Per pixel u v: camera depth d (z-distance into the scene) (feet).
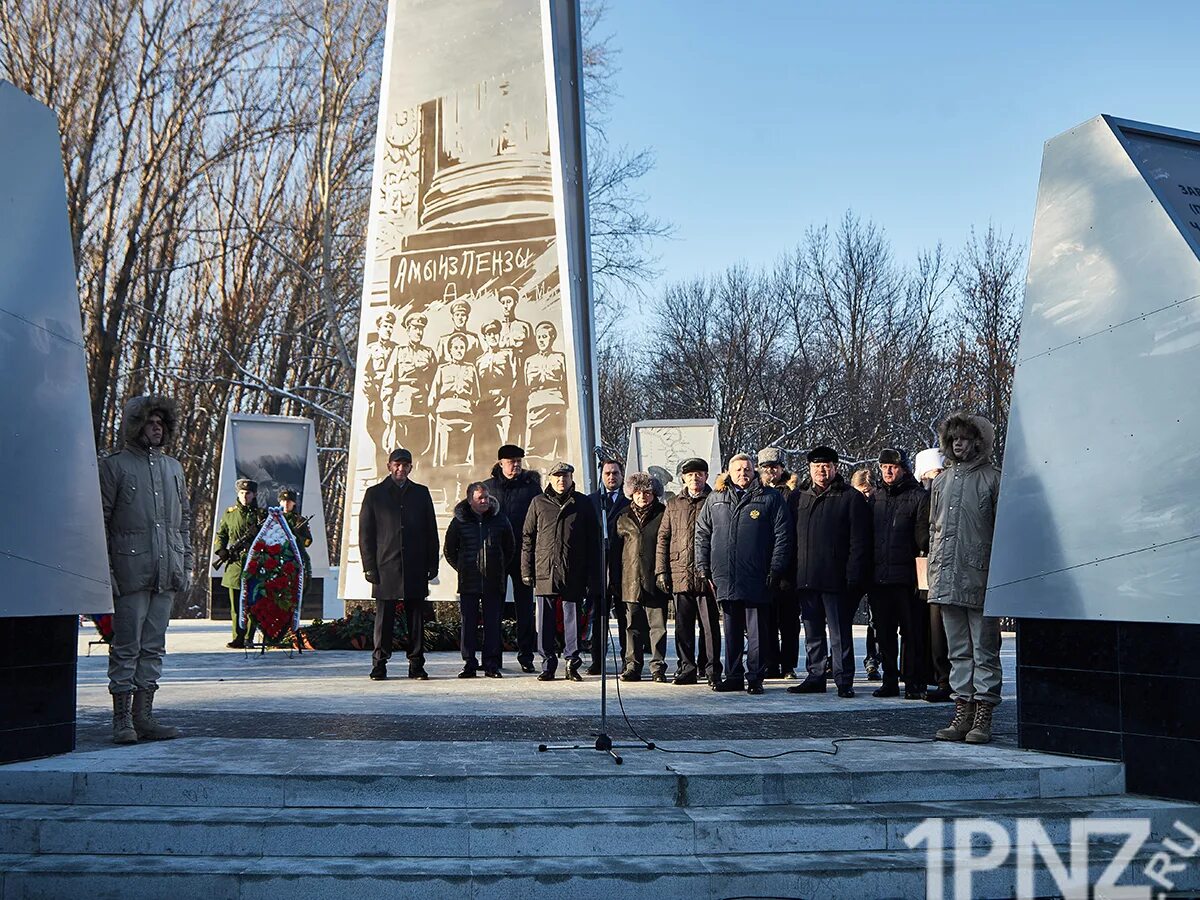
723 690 37.22
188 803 20.92
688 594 39.14
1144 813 21.22
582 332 60.18
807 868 18.89
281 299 136.77
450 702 33.14
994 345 134.92
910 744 25.63
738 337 159.43
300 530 55.36
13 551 23.15
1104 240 24.75
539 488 46.65
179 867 18.76
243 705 32.14
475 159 59.82
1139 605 22.86
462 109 60.39
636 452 80.43
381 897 18.25
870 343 159.94
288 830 19.56
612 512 42.45
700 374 159.02
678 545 38.99
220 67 122.93
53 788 21.17
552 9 59.98
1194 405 22.48
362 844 19.52
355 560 58.80
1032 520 25.14
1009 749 25.22
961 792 22.06
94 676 41.52
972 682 26.50
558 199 58.44
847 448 150.41
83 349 25.91
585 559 39.86
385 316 60.13
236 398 135.95
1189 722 21.99
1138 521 23.17
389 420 59.16
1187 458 22.47
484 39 60.59
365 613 56.03
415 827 19.54
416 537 40.73
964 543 26.50
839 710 32.07
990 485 26.58
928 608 36.06
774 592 38.63
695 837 19.75
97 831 19.67
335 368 142.41
